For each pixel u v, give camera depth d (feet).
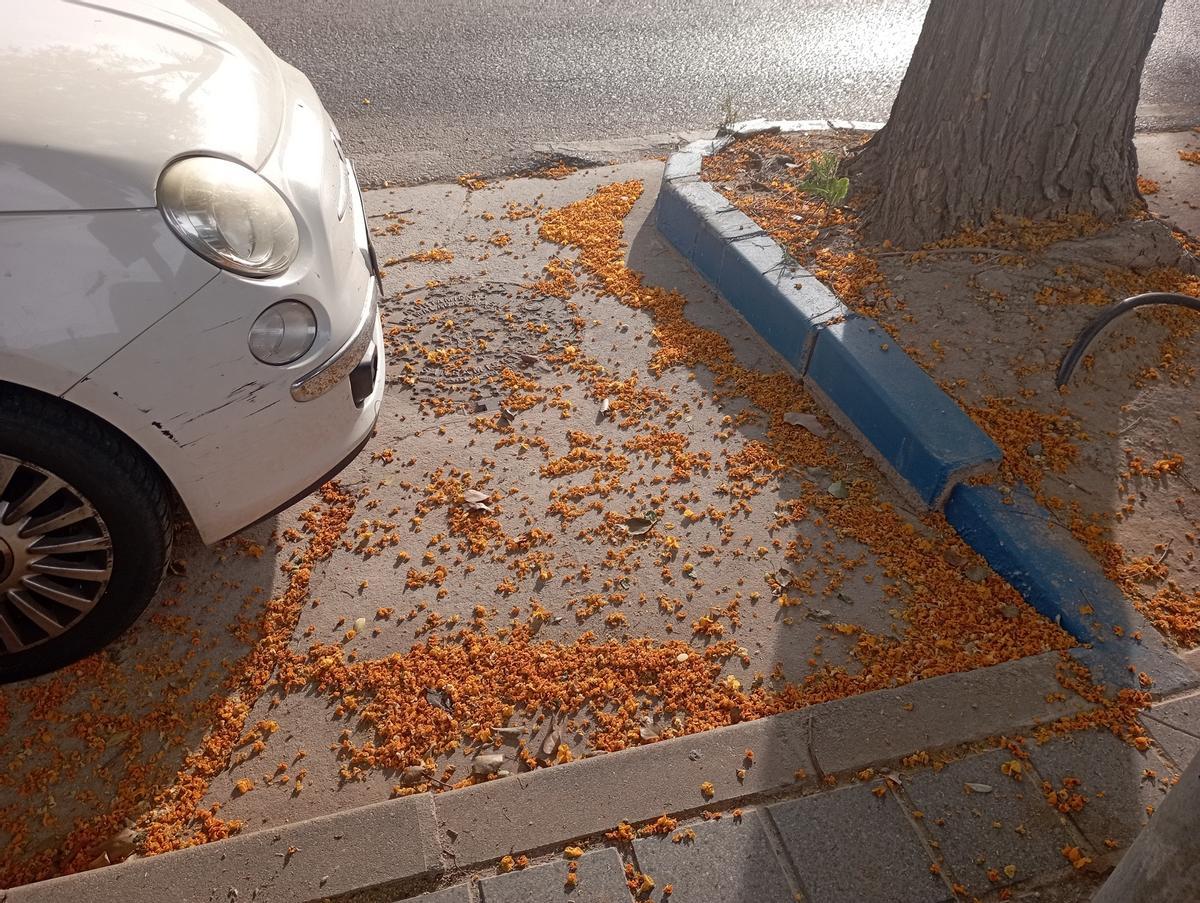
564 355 13.53
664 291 14.94
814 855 7.10
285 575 10.08
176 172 7.86
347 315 8.89
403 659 9.14
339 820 7.29
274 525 10.66
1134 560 9.87
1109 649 8.78
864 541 10.47
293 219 8.57
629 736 8.39
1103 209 14.62
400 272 15.37
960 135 14.23
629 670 9.02
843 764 7.73
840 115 20.71
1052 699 8.28
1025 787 7.56
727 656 9.17
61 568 8.17
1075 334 12.57
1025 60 13.57
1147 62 23.67
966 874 7.00
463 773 8.16
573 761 7.78
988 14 13.46
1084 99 13.89
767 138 18.07
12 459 7.64
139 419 7.79
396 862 7.04
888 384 11.44
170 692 8.80
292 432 8.64
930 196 14.52
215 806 7.89
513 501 11.09
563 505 10.96
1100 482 10.75
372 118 20.20
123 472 8.01
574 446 11.95
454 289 14.97
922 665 8.93
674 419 12.35
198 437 8.10
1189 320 13.06
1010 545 9.86
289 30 24.16
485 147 19.21
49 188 7.29
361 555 10.37
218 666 9.07
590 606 9.72
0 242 7.13
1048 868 7.04
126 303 7.48
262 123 9.01
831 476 11.44
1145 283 13.69
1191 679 8.47
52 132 7.41
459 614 9.66
